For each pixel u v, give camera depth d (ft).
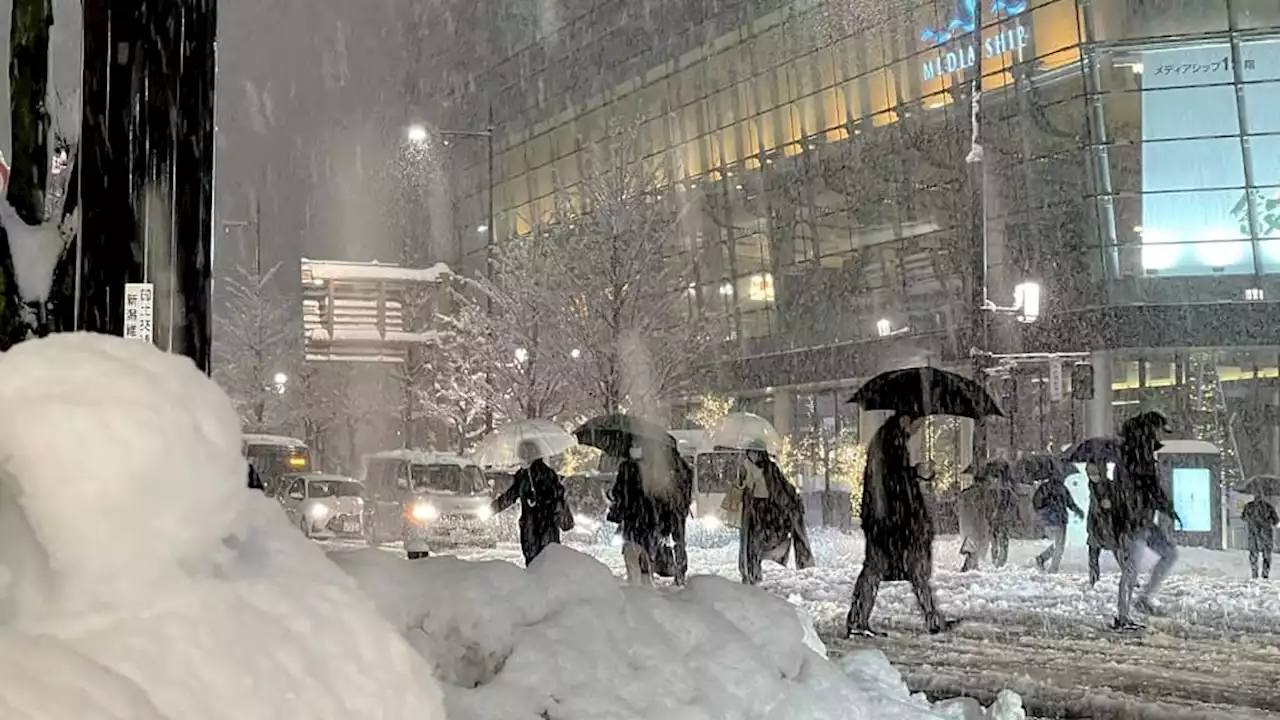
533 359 114.83
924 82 137.69
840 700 13.30
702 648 12.57
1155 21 118.01
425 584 11.93
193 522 6.43
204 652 6.02
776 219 154.30
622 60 176.04
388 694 6.73
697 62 165.27
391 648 7.07
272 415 171.63
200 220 16.66
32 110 17.31
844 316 144.87
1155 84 118.62
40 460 6.06
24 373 6.49
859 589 39.73
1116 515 41.91
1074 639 38.70
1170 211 117.70
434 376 146.61
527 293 115.75
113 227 16.25
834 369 142.00
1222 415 111.14
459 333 130.41
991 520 65.51
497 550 79.61
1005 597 49.62
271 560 7.31
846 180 144.97
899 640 38.47
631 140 125.08
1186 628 41.19
